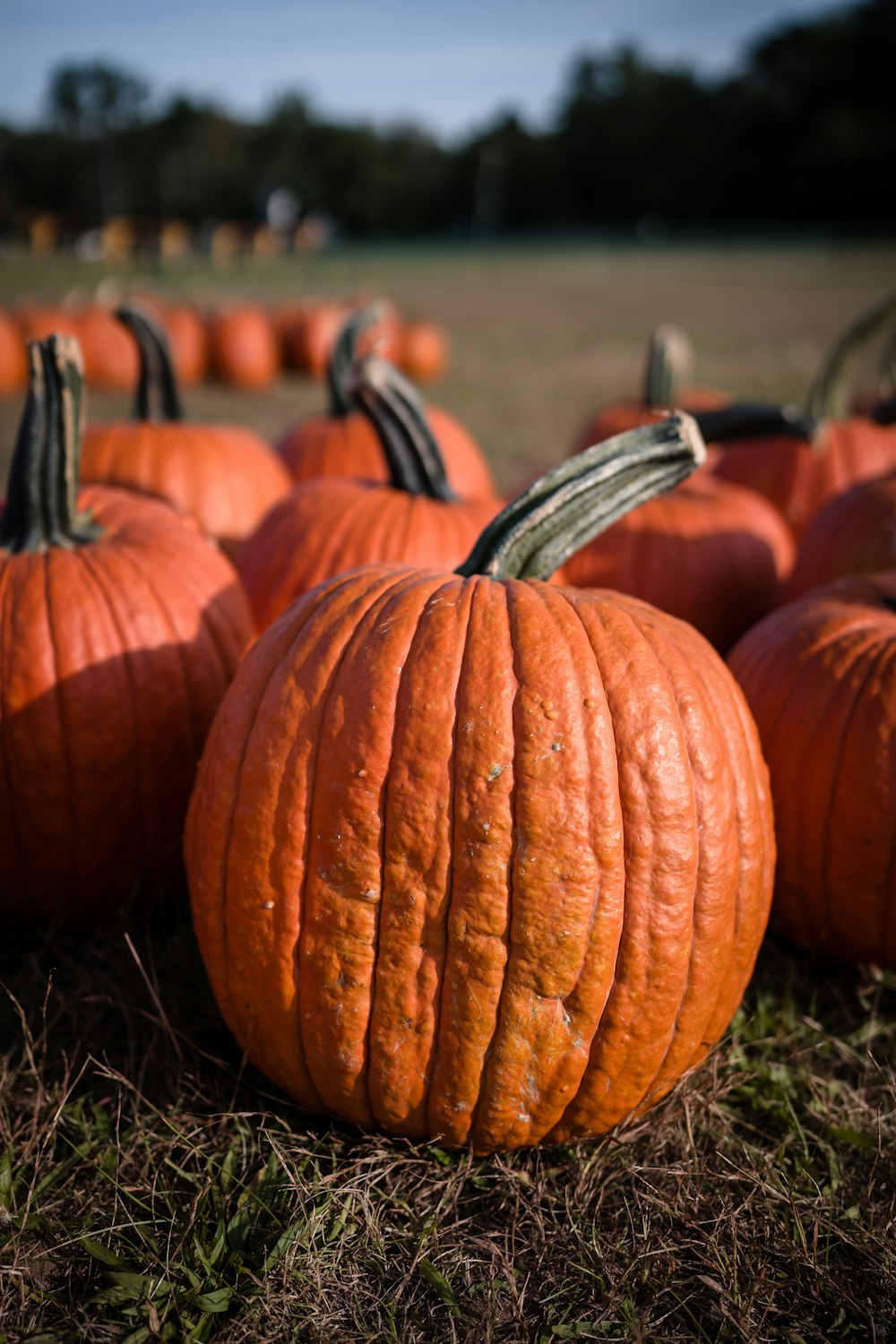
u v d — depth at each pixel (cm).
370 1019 83
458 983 82
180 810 103
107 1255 81
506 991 82
